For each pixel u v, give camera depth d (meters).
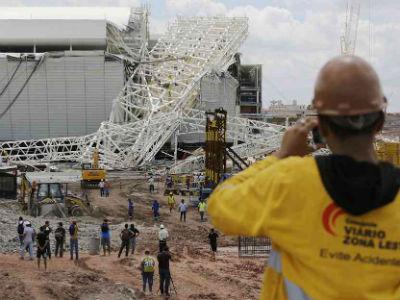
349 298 3.29
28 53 144.12
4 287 24.39
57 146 118.62
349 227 3.34
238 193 3.57
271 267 3.60
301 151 3.69
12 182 61.53
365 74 3.41
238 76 178.50
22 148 119.00
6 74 139.50
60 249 34.12
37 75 139.62
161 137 117.31
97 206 59.31
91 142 115.38
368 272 3.30
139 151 113.19
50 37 150.75
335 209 3.34
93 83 139.25
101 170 75.44
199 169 105.19
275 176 3.49
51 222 46.81
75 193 71.19
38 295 23.50
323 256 3.34
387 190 3.30
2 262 30.83
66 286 25.30
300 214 3.39
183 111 126.00
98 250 36.03
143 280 26.70
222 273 32.00
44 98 139.75
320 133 3.61
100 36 149.12
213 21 148.38
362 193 3.27
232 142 123.44
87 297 23.84
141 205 63.53
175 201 67.06
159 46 146.50
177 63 139.38
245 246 37.81
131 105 129.75
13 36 150.75
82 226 46.75
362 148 3.47
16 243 37.22
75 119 140.38
